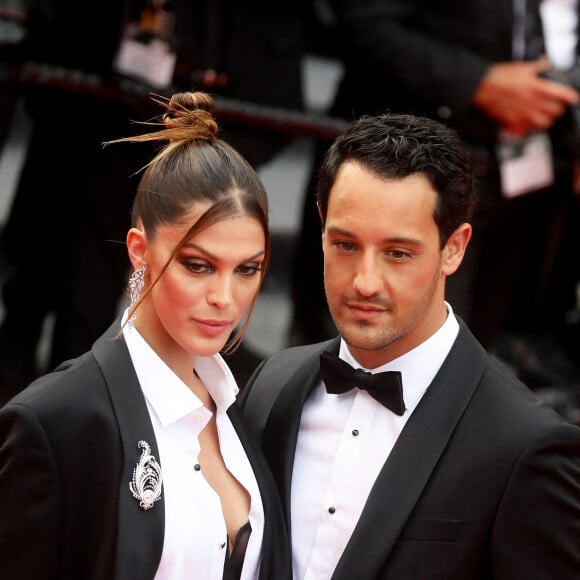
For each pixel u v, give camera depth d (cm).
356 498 915
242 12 1633
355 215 866
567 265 2005
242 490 916
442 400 904
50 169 1664
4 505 811
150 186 859
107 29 1559
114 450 828
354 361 954
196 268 841
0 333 1747
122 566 803
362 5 1708
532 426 862
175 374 871
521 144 1692
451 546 862
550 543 845
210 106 892
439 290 923
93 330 1655
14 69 1511
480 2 1678
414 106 1722
